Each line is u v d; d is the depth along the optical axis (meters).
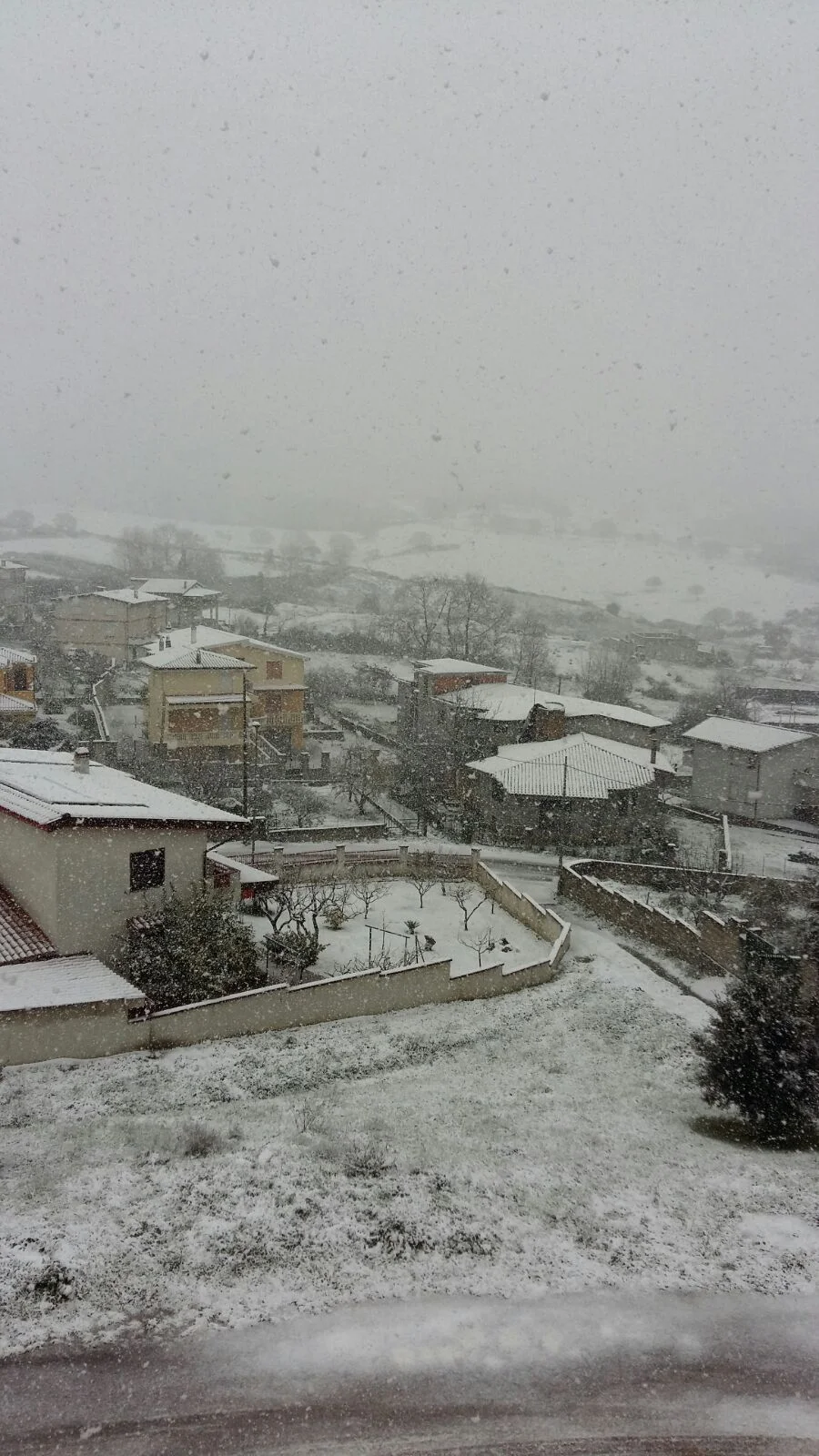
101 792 20.88
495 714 44.53
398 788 44.34
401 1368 8.00
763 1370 8.16
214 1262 9.27
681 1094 15.15
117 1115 12.86
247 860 28.58
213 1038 16.55
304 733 51.50
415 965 19.56
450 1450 7.20
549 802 38.44
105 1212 10.01
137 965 18.03
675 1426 7.49
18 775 21.12
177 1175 10.92
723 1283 9.42
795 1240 10.33
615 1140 12.86
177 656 43.62
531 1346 8.34
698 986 21.77
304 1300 8.80
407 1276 9.26
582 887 29.16
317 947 21.14
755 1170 12.22
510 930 25.61
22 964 17.00
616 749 41.41
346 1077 15.20
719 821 43.59
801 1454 7.24
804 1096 13.61
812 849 38.72
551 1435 7.37
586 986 21.09
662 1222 10.59
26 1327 8.21
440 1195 10.84
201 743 42.69
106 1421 7.30
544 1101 14.32
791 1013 14.22
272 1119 12.95
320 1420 7.42
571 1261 9.67
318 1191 10.71
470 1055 16.70
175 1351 8.05
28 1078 14.00
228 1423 7.34
